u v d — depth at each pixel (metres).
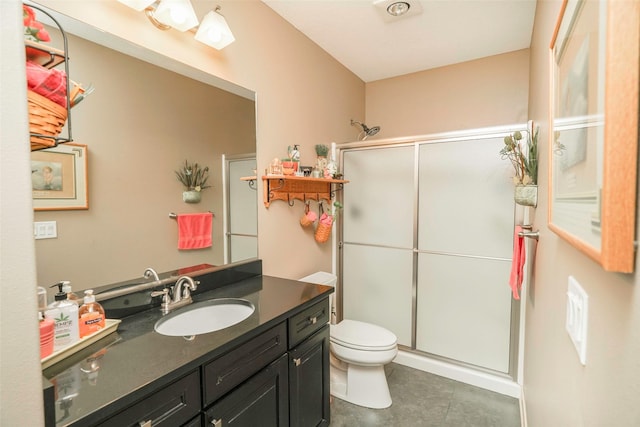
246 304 1.46
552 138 0.94
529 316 1.69
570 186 0.68
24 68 0.47
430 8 2.01
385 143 2.55
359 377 2.04
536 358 1.34
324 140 2.60
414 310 2.48
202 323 1.43
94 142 1.19
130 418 0.79
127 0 1.24
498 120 2.68
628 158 0.38
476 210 2.23
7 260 0.45
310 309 1.53
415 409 1.97
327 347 1.68
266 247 2.01
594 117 0.49
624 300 0.40
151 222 1.39
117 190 1.26
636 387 0.37
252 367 1.18
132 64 1.31
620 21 0.39
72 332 0.95
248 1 1.86
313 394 1.56
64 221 1.11
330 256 2.75
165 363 0.91
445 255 2.35
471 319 2.27
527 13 2.04
